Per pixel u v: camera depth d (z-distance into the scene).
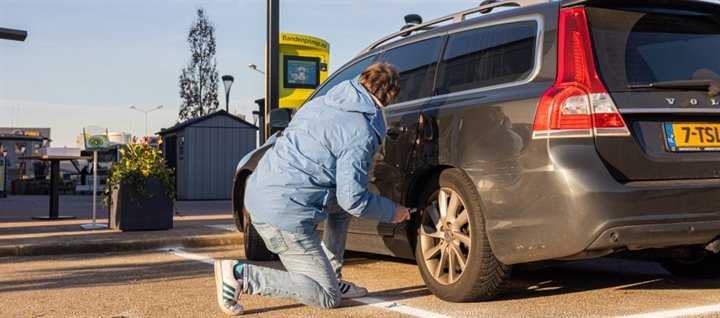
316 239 3.73
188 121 19.19
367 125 3.59
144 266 5.85
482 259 3.81
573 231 3.38
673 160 3.56
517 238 3.61
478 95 3.98
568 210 3.38
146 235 7.66
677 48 3.82
